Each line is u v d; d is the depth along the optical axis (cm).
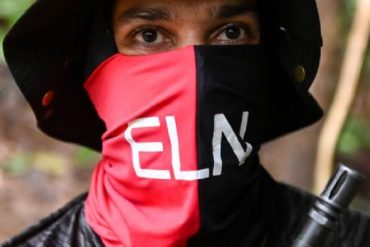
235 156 179
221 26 183
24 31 183
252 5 183
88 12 191
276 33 193
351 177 167
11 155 563
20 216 504
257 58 186
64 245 191
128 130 183
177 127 178
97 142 217
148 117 181
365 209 462
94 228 188
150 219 178
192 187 175
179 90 178
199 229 176
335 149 279
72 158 572
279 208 196
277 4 188
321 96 323
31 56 189
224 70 180
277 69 199
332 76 326
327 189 169
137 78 183
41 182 538
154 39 184
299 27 184
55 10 182
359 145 414
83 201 204
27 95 192
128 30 184
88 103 207
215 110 179
